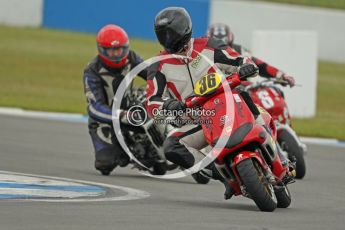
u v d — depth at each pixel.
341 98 75.50
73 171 32.91
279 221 21.50
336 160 42.03
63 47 90.94
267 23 95.31
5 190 25.31
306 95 61.66
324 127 56.59
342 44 96.44
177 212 22.45
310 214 23.48
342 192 30.31
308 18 95.75
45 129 47.75
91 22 100.50
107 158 32.47
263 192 22.70
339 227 21.00
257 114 24.14
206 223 20.48
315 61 61.78
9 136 43.25
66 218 20.23
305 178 34.53
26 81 72.69
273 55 60.00
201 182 31.42
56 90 69.69
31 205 22.25
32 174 30.70
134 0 99.12
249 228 19.91
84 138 45.16
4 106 57.78
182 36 24.31
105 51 32.75
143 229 19.11
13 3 99.94
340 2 115.81
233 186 23.91
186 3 96.62
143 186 29.50
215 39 24.98
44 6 101.00
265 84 33.78
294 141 33.78
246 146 23.20
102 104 33.03
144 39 99.25
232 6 95.50
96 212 21.56
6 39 91.56
